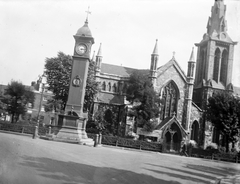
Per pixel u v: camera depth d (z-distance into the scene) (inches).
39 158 538.3
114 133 2487.7
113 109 2554.1
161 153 1513.3
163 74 2402.8
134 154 1072.8
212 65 2859.3
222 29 2982.3
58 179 385.4
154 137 2161.7
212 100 2154.3
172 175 593.0
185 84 2442.2
